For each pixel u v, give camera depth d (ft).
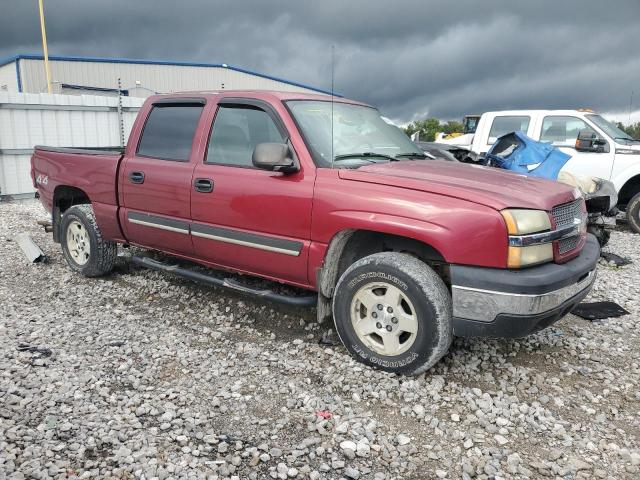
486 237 10.54
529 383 11.94
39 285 18.35
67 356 12.66
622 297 18.30
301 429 9.96
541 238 10.84
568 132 31.99
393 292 11.53
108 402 10.62
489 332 10.79
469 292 10.73
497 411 10.65
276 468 8.75
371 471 8.82
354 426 9.96
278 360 12.75
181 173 15.07
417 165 13.28
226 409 10.53
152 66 108.27
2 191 40.24
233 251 14.26
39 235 26.68
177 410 10.46
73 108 43.21
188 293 17.37
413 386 11.33
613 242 28.37
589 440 9.87
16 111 40.47
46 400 10.58
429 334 11.09
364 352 12.15
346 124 14.48
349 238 12.74
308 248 12.65
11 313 15.53
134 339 13.87
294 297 13.64
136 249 20.22
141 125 16.83
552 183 13.01
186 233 15.19
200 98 15.48
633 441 9.89
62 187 19.38
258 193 13.34
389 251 12.59
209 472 8.57
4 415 9.98
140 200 16.29
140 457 8.84
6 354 12.60
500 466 9.07
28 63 97.76
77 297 17.13
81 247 19.12
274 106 13.67
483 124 33.86
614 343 14.42
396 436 9.78
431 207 11.00
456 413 10.58
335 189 12.17
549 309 10.80
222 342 13.84
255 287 14.55
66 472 8.42
